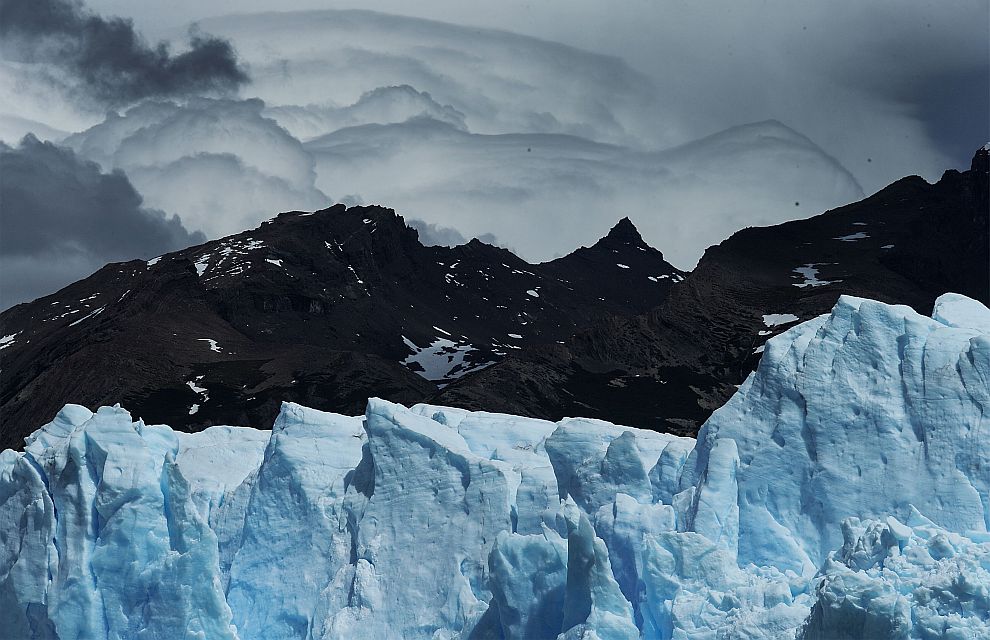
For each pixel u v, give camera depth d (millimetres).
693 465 198750
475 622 195875
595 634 178750
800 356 196625
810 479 190375
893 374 191000
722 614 177000
